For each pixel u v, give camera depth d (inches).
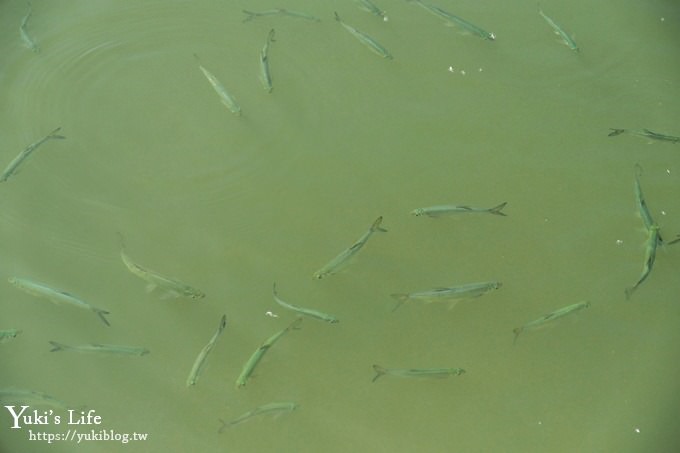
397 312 110.4
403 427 105.0
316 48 129.6
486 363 108.2
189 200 118.6
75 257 114.0
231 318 109.8
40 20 131.6
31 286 105.8
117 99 126.0
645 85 126.1
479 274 112.8
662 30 130.6
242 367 107.2
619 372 108.0
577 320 110.3
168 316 109.9
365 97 125.8
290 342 108.4
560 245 114.5
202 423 105.0
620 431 105.0
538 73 127.0
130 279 112.5
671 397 106.7
